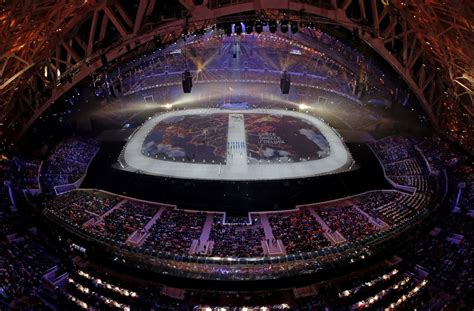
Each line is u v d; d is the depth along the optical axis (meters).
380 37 48.06
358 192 47.69
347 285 29.64
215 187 47.53
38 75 49.44
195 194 46.22
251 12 43.88
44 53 40.56
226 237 37.03
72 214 39.69
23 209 38.75
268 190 47.34
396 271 31.12
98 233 35.97
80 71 49.94
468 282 27.84
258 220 41.44
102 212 41.47
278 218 41.75
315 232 37.72
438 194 43.69
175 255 32.75
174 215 41.72
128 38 44.06
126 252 33.06
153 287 30.73
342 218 41.06
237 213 42.78
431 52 49.16
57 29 39.47
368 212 42.31
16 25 28.53
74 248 33.50
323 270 31.33
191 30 47.25
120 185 48.06
